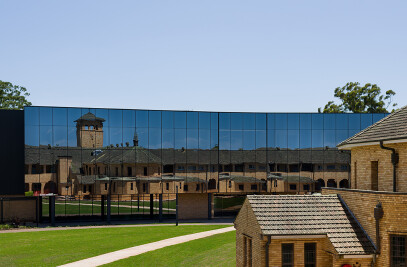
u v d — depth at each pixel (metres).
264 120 54.62
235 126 54.25
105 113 50.31
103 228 46.47
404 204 18.70
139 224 49.91
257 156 54.41
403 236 18.78
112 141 50.50
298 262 19.61
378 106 89.88
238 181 53.94
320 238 19.89
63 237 40.09
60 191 48.88
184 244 35.12
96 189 49.97
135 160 51.16
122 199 52.03
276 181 54.34
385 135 21.73
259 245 19.78
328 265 19.88
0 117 50.09
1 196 49.56
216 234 40.00
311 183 54.50
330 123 54.94
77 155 49.28
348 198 21.47
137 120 51.31
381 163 22.39
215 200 56.06
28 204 50.16
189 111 53.09
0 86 87.69
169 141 52.31
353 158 25.19
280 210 20.72
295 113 54.88
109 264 28.73
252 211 20.83
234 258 28.81
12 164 50.06
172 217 54.34
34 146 47.88
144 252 32.44
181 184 52.53
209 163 53.41
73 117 49.16
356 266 19.23
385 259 18.89
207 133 53.53
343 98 94.56
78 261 29.72
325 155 54.75
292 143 54.78
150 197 53.50
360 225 20.39
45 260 30.16
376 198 19.42
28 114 47.81
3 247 35.06
